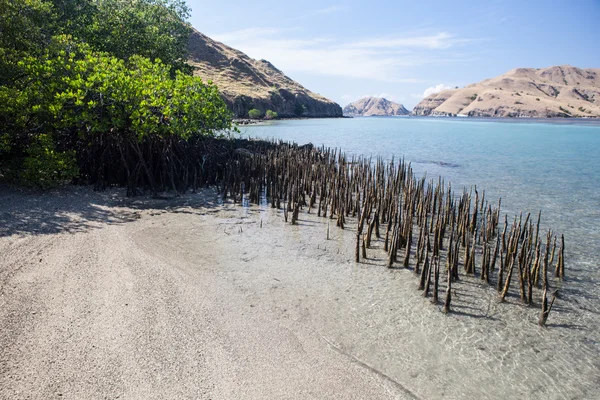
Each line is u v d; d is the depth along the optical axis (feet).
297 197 49.11
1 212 37.81
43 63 52.70
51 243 31.86
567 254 39.01
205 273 29.86
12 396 16.07
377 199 50.78
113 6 90.79
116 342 20.20
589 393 19.52
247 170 62.34
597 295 30.45
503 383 19.95
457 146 143.23
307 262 33.81
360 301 27.37
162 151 54.44
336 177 60.64
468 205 44.57
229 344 21.15
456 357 21.81
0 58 47.67
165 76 66.80
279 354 20.71
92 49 74.74
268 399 17.44
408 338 23.32
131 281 26.99
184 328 22.17
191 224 41.60
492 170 88.07
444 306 26.73
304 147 95.71
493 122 427.74
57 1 79.46
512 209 55.57
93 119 52.01
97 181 51.88
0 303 22.53
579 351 23.06
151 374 18.21
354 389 18.60
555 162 102.06
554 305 28.68
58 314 22.11
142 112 53.36
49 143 47.26
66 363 18.31
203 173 59.52
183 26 105.60
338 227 44.24
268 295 27.27
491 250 39.45
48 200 44.04
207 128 63.10
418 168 89.45
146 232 37.52
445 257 37.11
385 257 35.96
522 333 24.67
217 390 17.66
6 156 49.34
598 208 56.24
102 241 33.58
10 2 53.42
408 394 18.61
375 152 118.93
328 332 23.30
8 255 28.76
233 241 37.60
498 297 29.35
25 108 46.39
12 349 18.88
